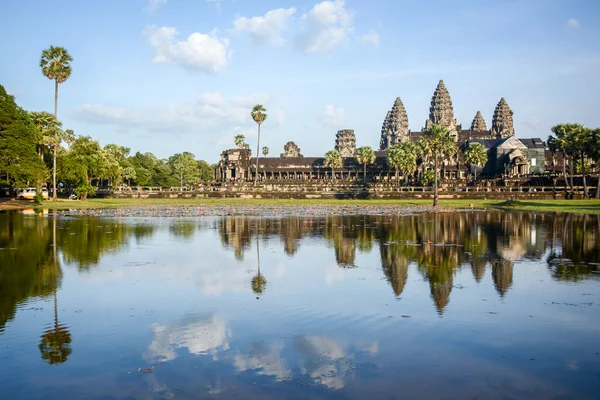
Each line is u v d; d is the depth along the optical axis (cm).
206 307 2236
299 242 4441
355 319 2045
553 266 3216
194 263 3344
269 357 1647
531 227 5762
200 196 13388
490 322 2003
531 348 1717
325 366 1571
